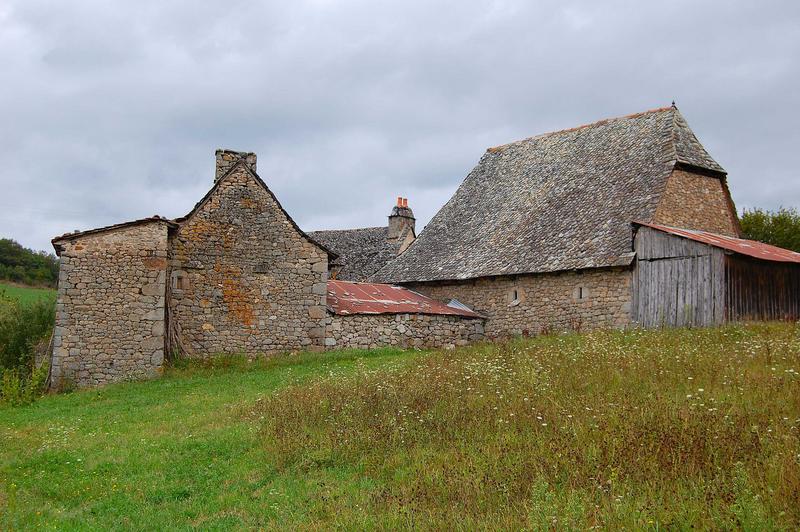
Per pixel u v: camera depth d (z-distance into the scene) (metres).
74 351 19.41
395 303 25.59
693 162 23.86
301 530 7.07
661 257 20.92
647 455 7.77
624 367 12.82
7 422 14.41
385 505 7.47
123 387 18.52
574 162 28.72
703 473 7.28
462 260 28.36
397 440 9.83
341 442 10.02
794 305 20.81
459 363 15.91
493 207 30.69
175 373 19.91
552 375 12.94
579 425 9.16
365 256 42.97
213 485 9.15
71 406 16.23
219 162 22.70
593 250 22.97
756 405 9.66
